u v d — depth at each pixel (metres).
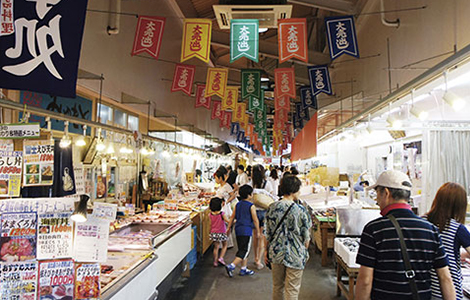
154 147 7.81
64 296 1.71
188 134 10.35
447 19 2.88
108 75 3.82
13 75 1.83
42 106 3.62
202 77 8.38
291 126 14.55
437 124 4.37
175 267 3.97
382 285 1.75
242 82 6.02
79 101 4.46
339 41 3.77
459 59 2.11
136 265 2.62
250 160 26.11
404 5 3.85
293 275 3.04
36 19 1.89
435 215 2.21
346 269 3.54
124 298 2.19
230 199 6.36
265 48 7.49
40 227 1.71
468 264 2.85
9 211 1.68
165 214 4.71
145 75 5.06
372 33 5.07
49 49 1.90
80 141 2.85
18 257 1.67
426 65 3.28
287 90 5.59
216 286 4.32
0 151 1.71
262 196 5.32
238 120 8.55
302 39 3.62
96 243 1.78
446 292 1.75
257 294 4.04
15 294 1.65
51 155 1.84
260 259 5.43
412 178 6.43
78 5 1.99
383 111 5.24
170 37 6.07
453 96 2.33
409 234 1.76
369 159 9.79
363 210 4.61
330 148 11.10
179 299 3.88
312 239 6.67
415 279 1.72
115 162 5.62
